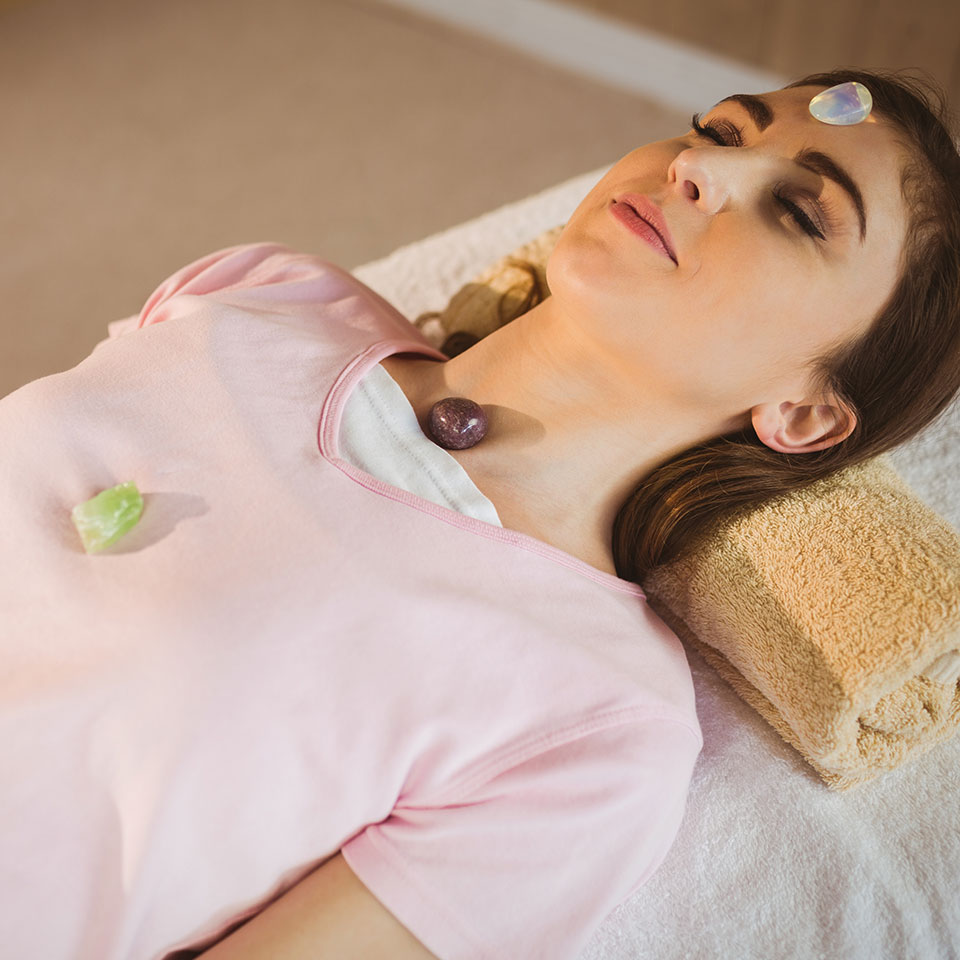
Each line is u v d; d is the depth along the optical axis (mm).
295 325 1112
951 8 2447
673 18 2869
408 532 932
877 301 1009
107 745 813
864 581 1013
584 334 1039
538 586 982
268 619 836
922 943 1003
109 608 832
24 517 893
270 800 854
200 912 882
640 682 971
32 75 2873
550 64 3070
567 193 1709
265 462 925
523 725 920
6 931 829
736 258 967
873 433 1101
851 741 1018
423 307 1582
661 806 946
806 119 1019
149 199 2541
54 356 2164
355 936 863
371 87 2943
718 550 1107
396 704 882
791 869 1040
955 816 1068
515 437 1082
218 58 3000
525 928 888
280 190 2604
